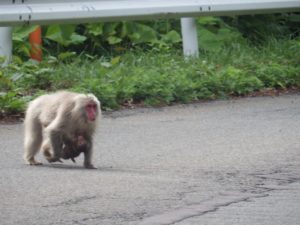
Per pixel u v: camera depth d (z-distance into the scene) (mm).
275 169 14867
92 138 15414
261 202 12352
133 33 29859
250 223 11180
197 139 17922
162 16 26078
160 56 27422
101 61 26781
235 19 33375
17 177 13891
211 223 11141
